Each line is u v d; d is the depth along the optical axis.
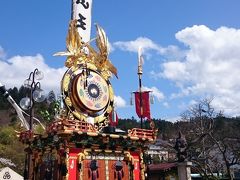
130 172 22.03
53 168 20.03
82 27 24.36
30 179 21.75
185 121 56.31
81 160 19.39
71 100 21.83
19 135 22.69
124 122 77.12
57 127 18.77
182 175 28.45
